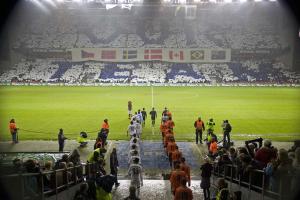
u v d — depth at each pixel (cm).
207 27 10644
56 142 3098
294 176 986
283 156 1013
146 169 2369
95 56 9538
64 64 9375
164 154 2755
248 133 3450
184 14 10556
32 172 1109
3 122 3928
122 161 2594
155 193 1730
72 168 1388
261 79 8500
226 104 5297
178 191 1138
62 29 10506
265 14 10338
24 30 9619
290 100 5747
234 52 9538
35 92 6794
